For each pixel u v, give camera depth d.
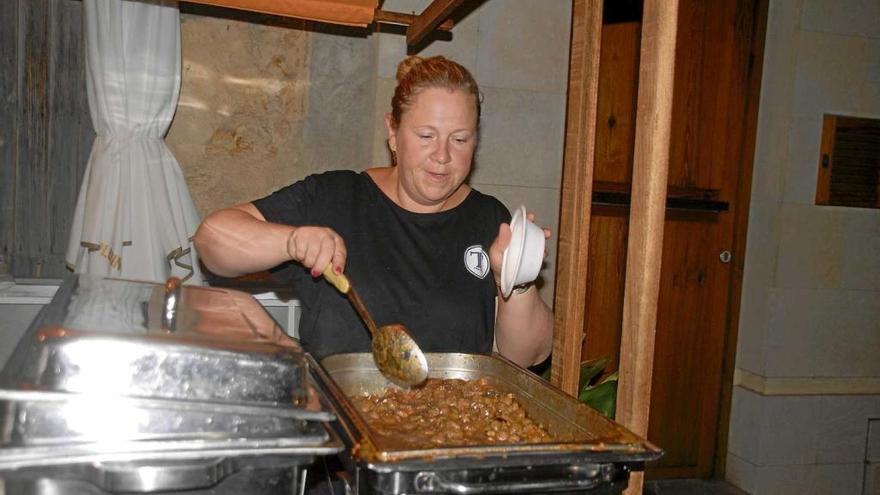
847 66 3.06
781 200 3.04
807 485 3.17
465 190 1.65
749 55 3.14
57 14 2.46
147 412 0.81
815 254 3.11
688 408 3.28
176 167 2.37
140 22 2.26
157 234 2.29
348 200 1.55
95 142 2.30
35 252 2.53
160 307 1.03
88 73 2.27
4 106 2.45
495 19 2.77
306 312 1.54
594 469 0.99
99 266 2.20
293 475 0.89
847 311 3.17
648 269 1.22
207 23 2.59
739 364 3.26
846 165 3.11
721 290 3.26
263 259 1.34
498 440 1.18
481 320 1.56
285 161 2.75
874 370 3.23
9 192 2.48
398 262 1.51
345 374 1.42
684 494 3.13
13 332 2.30
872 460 3.23
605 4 3.02
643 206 1.22
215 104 2.64
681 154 3.14
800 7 2.98
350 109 2.79
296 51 2.71
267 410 0.85
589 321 3.16
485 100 2.80
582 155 1.40
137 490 0.80
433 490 0.91
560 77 2.87
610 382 2.06
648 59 1.20
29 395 0.76
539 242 1.39
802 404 3.13
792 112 3.01
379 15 2.15
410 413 1.32
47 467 0.76
